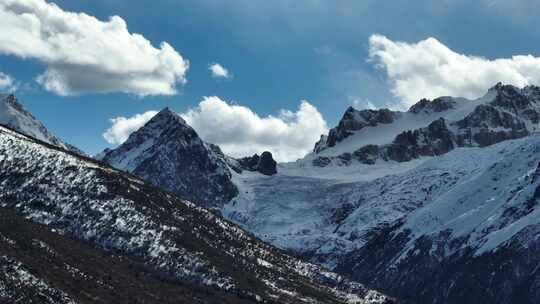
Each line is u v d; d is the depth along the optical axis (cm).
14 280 15762
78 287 17512
